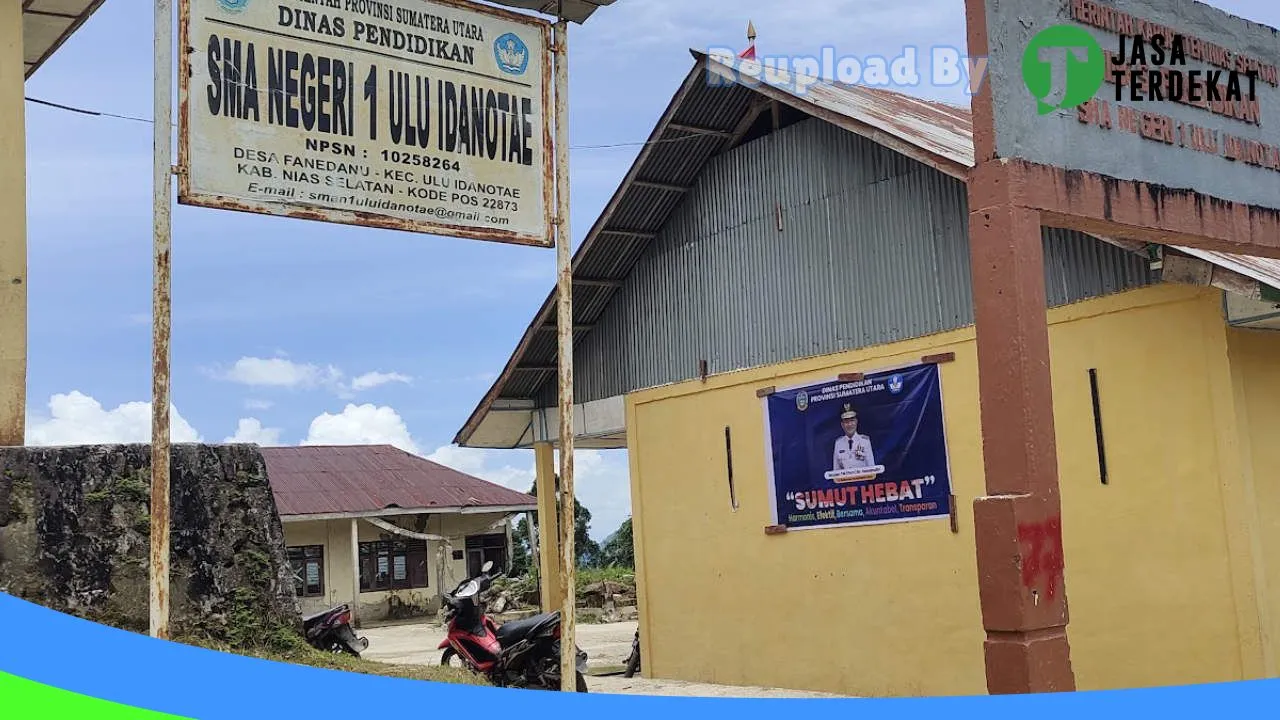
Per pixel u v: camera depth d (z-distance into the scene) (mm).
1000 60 5898
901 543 10039
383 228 5895
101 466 6176
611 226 12227
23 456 5910
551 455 14070
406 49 6066
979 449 9469
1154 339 8500
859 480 10391
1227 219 7008
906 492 10016
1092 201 6148
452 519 28453
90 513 6051
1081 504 8883
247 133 5516
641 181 11859
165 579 4965
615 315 13102
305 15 5746
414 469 30047
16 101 6547
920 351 9969
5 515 5770
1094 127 6277
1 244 6355
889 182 10352
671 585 12141
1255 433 8156
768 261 11375
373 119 5918
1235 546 7961
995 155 5789
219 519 6605
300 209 5648
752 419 11414
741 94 11242
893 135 9180
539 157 6477
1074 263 9062
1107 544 8695
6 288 6328
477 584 9703
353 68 5883
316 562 26594
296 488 27188
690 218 12258
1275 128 7512
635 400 12703
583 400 13445
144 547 6176
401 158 5988
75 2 7840
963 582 9531
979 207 5832
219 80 5453
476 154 6246
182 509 6441
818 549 10719
